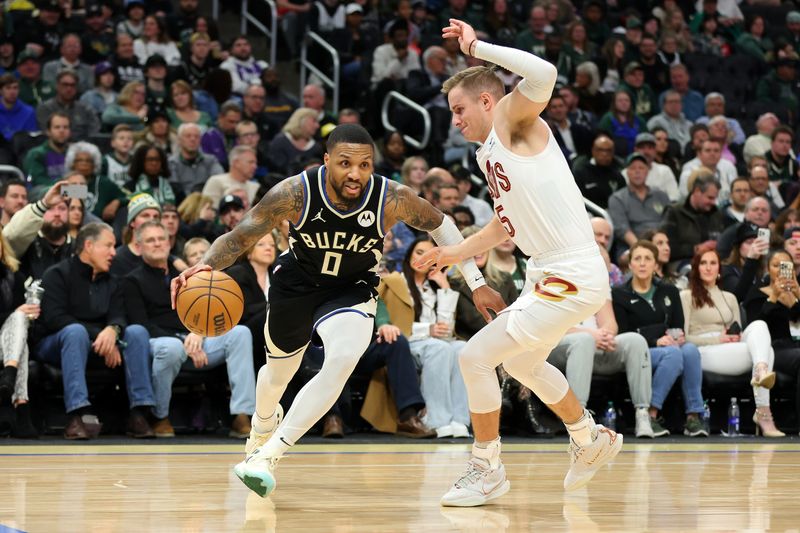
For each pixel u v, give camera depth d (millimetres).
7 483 4914
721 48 16141
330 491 4750
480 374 4312
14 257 7504
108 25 12836
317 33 13898
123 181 9961
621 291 8438
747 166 12703
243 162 10039
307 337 4562
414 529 3711
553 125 12328
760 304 8758
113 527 3697
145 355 7375
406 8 14242
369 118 12766
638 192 10875
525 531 3695
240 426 7422
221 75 12164
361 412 7844
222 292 4484
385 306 7996
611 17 15750
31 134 10383
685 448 7223
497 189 4277
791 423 8805
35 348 7418
